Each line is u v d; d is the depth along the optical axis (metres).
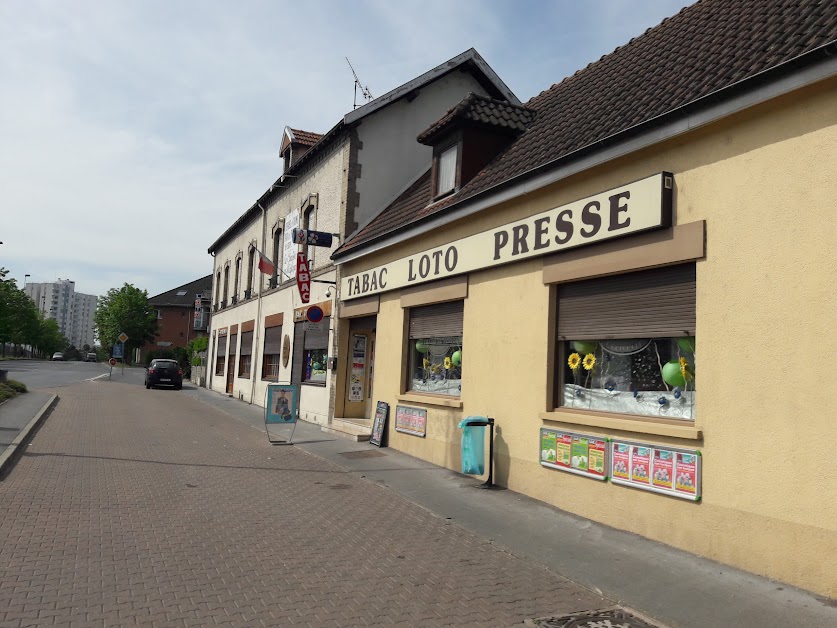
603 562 5.98
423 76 16.14
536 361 8.48
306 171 18.84
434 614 4.76
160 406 21.16
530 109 12.08
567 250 7.98
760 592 5.16
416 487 9.08
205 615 4.52
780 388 5.48
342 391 15.59
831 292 5.16
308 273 15.59
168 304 75.31
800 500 5.26
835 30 5.54
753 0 8.65
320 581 5.35
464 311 10.23
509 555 6.25
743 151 5.95
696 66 7.59
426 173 16.47
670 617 4.79
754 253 5.79
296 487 9.04
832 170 5.23
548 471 8.11
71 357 127.81
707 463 6.05
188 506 7.64
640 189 6.84
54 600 4.63
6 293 60.41
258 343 23.28
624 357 7.44
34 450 10.76
